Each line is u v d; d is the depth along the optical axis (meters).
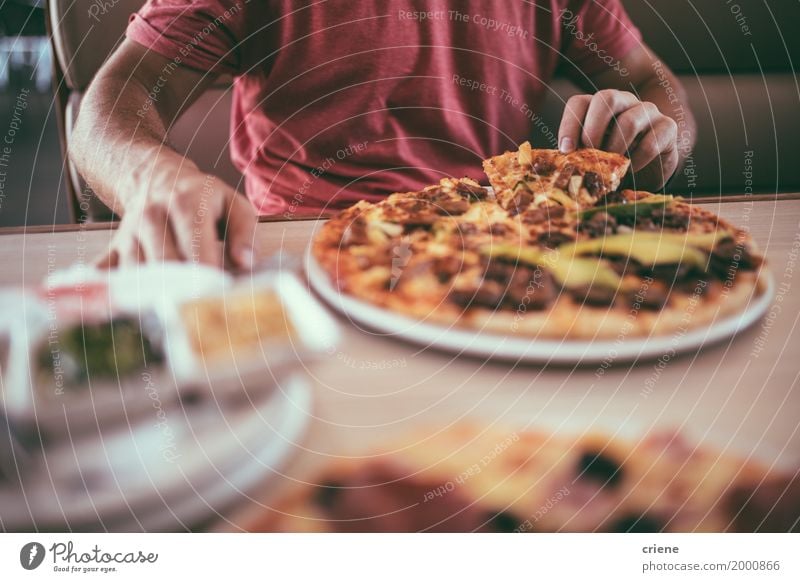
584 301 0.42
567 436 0.37
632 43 0.92
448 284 0.43
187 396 0.34
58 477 0.30
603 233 0.48
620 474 0.37
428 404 0.38
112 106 0.68
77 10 0.87
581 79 0.94
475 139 0.85
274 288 0.42
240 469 0.33
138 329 0.36
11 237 0.52
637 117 0.65
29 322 0.35
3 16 2.12
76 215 0.93
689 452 0.36
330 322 0.41
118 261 0.45
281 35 0.81
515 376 0.40
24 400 0.31
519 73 0.88
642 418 0.38
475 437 0.37
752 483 0.37
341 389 0.38
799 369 0.40
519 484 0.36
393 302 0.42
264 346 0.37
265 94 0.83
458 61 0.84
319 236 0.48
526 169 0.55
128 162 0.58
